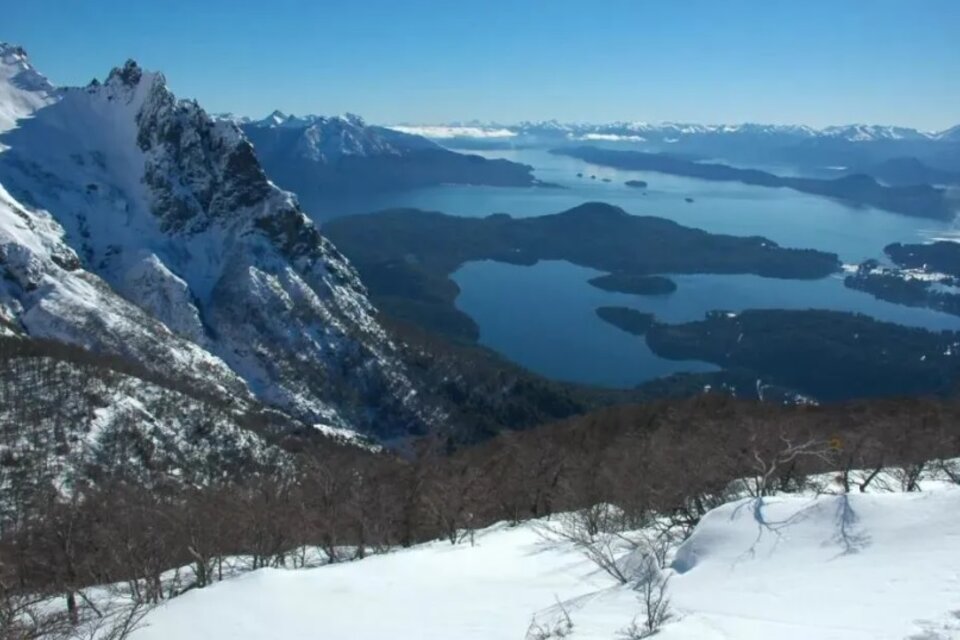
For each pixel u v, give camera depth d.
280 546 35.03
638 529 27.02
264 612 21.91
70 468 76.06
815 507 17.97
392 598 22.06
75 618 24.45
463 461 61.00
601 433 65.50
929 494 17.55
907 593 13.68
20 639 21.03
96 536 36.56
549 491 42.88
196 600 23.62
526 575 23.23
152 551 33.69
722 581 16.17
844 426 43.34
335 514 39.25
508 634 16.88
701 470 29.11
